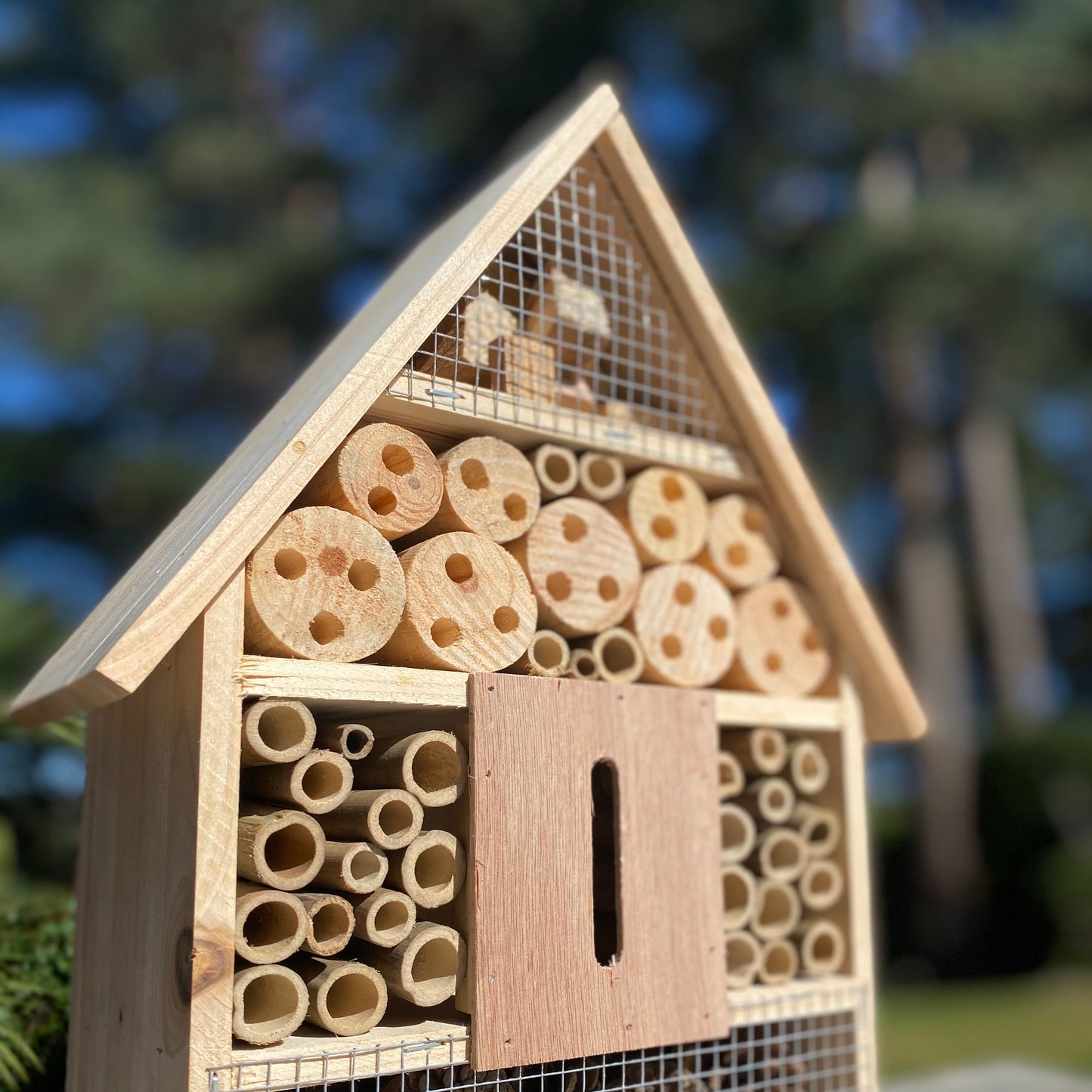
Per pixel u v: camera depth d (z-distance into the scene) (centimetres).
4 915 58
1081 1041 126
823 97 198
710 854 48
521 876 45
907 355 209
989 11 233
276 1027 41
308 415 43
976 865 201
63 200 215
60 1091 54
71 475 214
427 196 220
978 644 265
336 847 43
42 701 44
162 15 225
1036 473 257
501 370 49
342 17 220
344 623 43
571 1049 45
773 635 52
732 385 52
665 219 51
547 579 48
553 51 209
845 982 52
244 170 214
